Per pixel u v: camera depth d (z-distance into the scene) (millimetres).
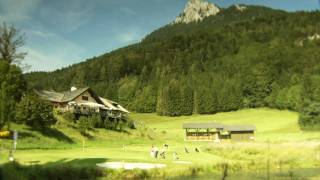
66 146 73188
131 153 63094
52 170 40062
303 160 60719
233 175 48125
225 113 193000
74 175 40844
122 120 117438
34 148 65438
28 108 75562
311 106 132500
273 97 195750
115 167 45375
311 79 168375
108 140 89562
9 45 89125
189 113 194375
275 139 105688
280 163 58562
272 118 170000
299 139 98312
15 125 73250
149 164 49500
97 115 100312
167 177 45000
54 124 84562
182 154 68125
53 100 105688
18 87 78312
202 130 133250
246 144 77625
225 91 198375
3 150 57250
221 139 124875
